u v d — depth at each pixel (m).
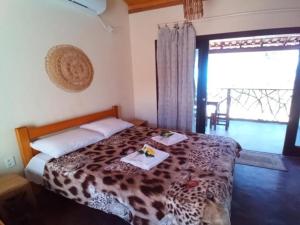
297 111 2.86
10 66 1.86
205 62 3.18
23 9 1.92
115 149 2.11
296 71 2.73
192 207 1.20
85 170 1.68
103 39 2.96
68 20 2.38
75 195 1.71
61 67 2.32
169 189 1.37
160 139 2.31
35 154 2.08
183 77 3.22
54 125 2.27
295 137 2.98
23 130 1.96
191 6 2.86
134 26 3.52
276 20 2.65
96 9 2.57
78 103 2.61
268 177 2.49
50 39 2.19
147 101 3.78
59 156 1.91
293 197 2.10
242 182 2.39
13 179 1.73
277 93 4.93
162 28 3.23
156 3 3.25
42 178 1.88
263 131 4.35
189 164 1.71
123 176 1.56
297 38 4.56
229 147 2.08
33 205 1.76
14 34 1.86
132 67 3.74
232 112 5.46
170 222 1.28
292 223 1.75
